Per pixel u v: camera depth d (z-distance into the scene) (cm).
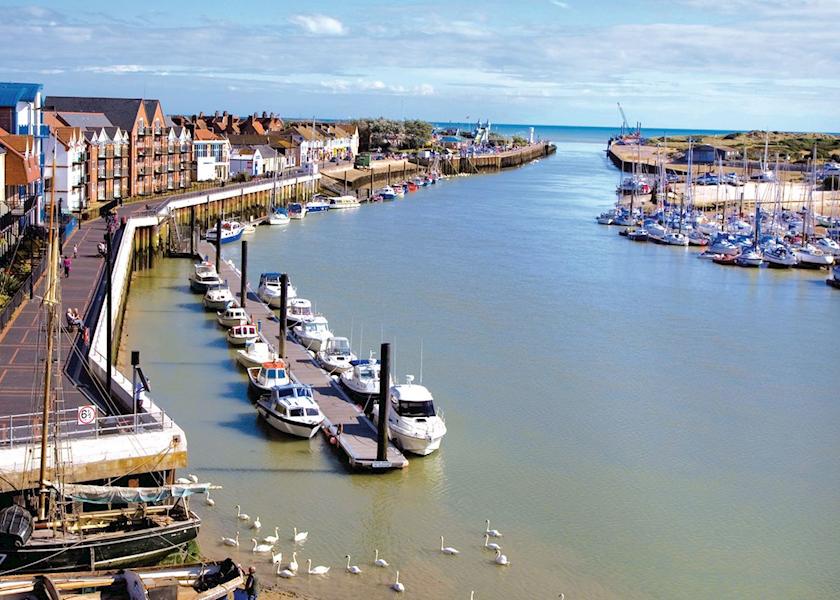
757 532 4734
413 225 16862
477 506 4847
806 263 13675
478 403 6475
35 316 6700
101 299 7438
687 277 12500
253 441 5569
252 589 3569
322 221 17012
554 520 4741
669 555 4447
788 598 4119
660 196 19938
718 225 16712
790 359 8188
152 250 11606
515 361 7631
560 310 9825
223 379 6769
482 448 5638
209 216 15038
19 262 8262
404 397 5588
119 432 4331
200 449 5400
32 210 9675
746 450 5850
